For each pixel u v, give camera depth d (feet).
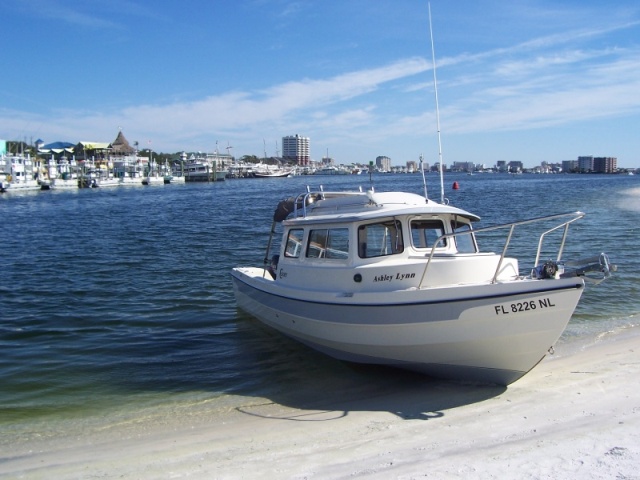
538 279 28.60
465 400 29.32
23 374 36.68
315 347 38.27
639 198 206.28
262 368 36.99
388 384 33.17
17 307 54.08
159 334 45.29
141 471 23.18
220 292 59.52
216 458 24.02
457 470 20.99
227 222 140.56
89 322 48.88
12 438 27.43
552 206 170.30
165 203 232.94
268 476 21.90
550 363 34.35
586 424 24.53
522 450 22.30
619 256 73.77
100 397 32.73
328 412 29.19
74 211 199.11
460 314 28.94
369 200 35.60
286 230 40.42
